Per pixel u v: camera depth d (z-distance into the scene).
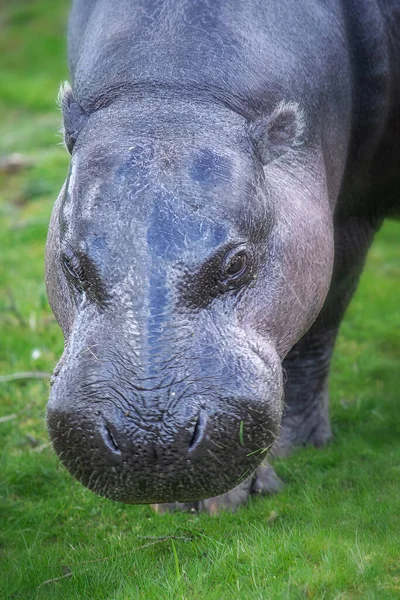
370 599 14.95
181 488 14.66
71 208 15.48
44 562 17.98
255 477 20.67
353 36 20.89
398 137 22.22
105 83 17.69
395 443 23.25
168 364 14.22
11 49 75.44
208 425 14.32
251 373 14.81
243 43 18.12
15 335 31.03
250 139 16.58
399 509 18.77
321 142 19.72
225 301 15.30
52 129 56.69
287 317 16.92
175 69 17.39
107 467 14.50
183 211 14.88
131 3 18.83
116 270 14.60
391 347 30.34
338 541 17.17
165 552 18.19
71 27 22.50
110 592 16.53
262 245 16.16
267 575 16.25
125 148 15.59
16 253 38.88
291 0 19.56
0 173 49.22
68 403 14.52
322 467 22.12
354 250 23.33
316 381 23.69
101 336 14.52
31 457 23.28
